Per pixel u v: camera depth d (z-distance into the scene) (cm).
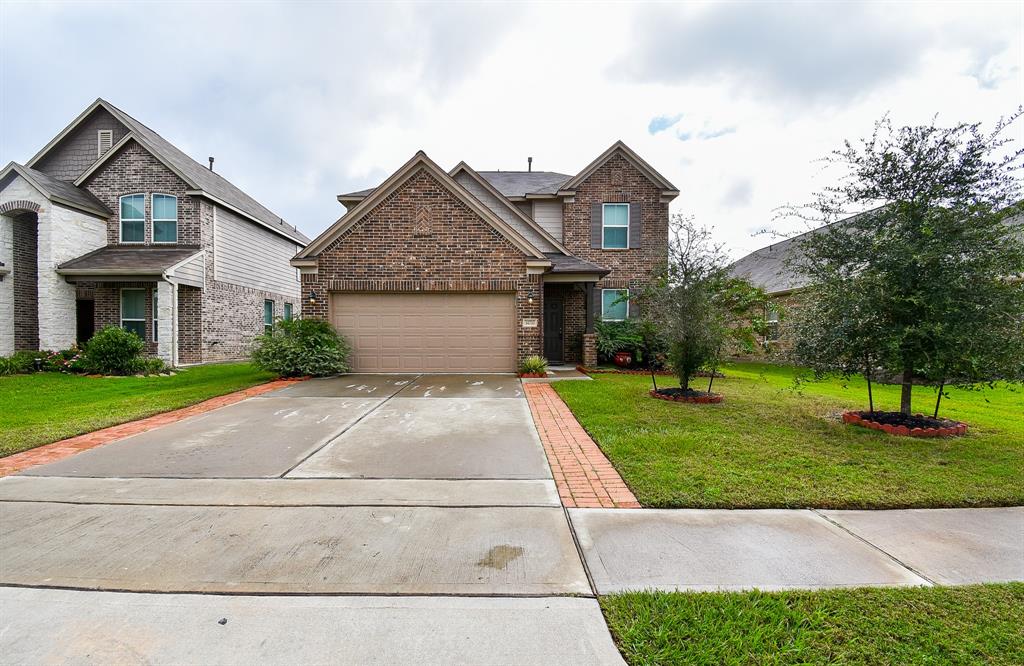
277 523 355
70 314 1421
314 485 434
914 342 611
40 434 598
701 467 473
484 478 454
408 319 1220
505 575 285
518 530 345
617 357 1358
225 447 557
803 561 302
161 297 1407
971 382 623
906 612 249
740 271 2500
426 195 1198
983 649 221
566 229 1584
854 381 1179
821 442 564
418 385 1019
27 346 1491
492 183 1791
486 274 1204
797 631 234
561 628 238
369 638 230
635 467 475
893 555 310
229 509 380
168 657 217
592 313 1347
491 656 218
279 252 2084
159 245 1553
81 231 1469
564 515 371
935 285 581
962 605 255
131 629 237
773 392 948
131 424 671
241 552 311
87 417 695
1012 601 258
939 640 227
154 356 1511
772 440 571
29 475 460
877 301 615
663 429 625
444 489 425
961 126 604
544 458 515
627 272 1582
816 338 674
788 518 366
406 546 320
